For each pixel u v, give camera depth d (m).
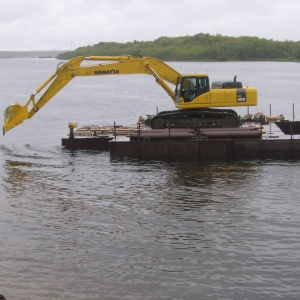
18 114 34.59
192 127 34.62
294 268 16.78
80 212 22.11
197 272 16.59
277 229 19.95
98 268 16.91
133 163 31.12
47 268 16.91
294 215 21.44
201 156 32.03
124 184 26.48
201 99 34.28
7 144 38.66
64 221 21.02
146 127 36.28
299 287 15.70
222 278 16.22
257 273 16.50
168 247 18.42
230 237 19.23
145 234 19.61
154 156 32.16
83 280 16.16
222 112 34.47
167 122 34.72
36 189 25.67
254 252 17.94
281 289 15.59
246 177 27.55
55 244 18.72
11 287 15.74
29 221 20.98
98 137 35.62
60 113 60.94
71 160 32.31
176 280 16.14
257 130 32.41
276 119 40.31
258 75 147.00
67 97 84.38
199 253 17.91
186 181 26.89
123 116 58.41
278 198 23.75
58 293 15.43
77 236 19.45
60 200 23.81
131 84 122.56
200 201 23.44
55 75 35.22
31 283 15.98
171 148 32.00
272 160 31.58
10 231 19.91
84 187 25.98
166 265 17.08
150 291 15.53
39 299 15.11
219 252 17.97
